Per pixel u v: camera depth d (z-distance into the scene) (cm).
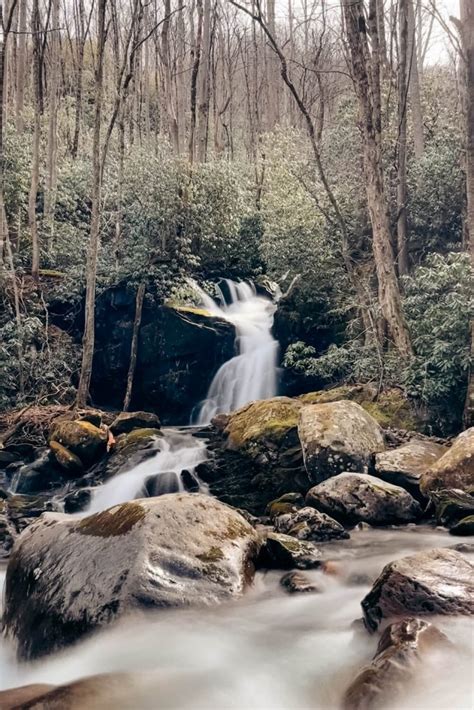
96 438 1118
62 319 1611
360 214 1631
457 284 1055
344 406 983
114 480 1044
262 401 1173
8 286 1530
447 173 1497
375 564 591
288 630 437
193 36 2384
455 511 727
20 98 2286
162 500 548
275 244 1561
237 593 475
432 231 1583
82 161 2062
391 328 1162
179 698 344
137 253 1511
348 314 1448
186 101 3034
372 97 1240
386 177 1572
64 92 2931
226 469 1023
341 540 687
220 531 536
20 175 1714
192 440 1156
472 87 1033
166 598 447
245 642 419
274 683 364
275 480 957
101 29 1270
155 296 1538
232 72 3041
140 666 385
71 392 1441
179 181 1584
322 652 402
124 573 458
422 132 1752
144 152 1795
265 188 2170
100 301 1574
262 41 2934
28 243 1811
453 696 310
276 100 3198
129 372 1452
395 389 1148
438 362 1039
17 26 2438
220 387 1474
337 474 883
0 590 625
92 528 528
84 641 425
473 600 397
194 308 1535
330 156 1786
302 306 1497
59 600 464
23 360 1366
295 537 682
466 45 1030
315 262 1501
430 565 441
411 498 771
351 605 491
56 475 1090
